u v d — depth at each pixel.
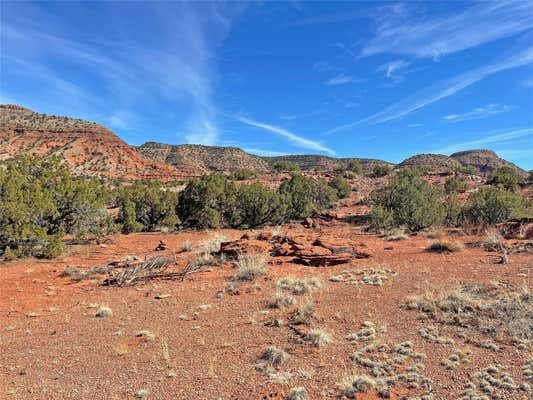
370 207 29.17
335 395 4.52
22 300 9.30
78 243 17.34
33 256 14.41
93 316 7.96
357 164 70.12
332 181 43.97
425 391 4.52
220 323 7.07
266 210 24.44
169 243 17.48
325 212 29.34
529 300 6.91
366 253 12.62
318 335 6.02
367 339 6.00
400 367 5.09
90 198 17.25
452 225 21.11
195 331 6.75
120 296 9.38
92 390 4.90
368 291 8.50
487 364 5.04
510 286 7.98
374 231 19.91
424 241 15.43
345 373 4.99
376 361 5.29
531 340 5.57
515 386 4.46
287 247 13.31
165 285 10.20
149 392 4.77
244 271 10.31
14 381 5.23
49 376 5.35
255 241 13.68
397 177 26.06
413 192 22.98
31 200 14.87
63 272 11.92
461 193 39.19
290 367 5.24
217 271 11.46
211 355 5.73
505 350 5.39
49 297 9.57
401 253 12.88
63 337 6.84
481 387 4.52
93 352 6.10
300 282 9.22
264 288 9.25
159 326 7.12
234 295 8.87
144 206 23.17
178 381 5.01
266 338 6.23
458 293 7.50
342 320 6.86
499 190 20.19
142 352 5.99
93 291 9.96
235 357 5.62
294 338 6.14
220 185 24.88
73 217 17.05
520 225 15.46
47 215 15.88
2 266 12.90
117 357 5.86
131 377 5.20
